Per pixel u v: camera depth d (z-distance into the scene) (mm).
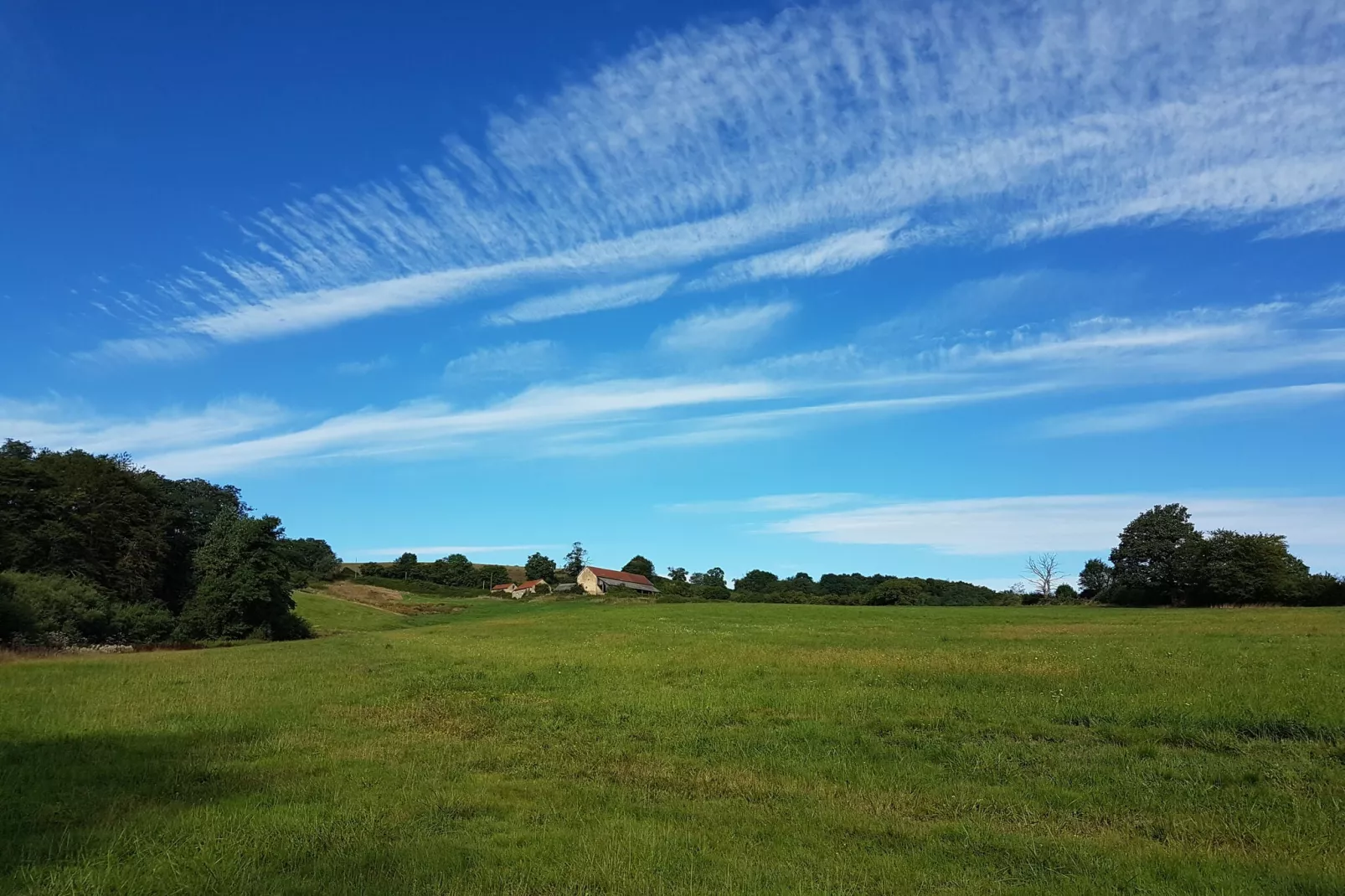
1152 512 104875
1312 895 7141
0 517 60219
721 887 7402
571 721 17141
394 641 45594
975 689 19922
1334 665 22828
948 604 122000
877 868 7977
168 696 20109
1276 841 8859
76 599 54500
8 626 45344
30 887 7211
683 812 10156
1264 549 94375
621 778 12133
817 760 13227
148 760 12750
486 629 55188
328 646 41375
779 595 132000
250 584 67000
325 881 7457
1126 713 15758
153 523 72375
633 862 8062
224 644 64125
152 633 63000
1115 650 29297
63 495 64125
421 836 8938
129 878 7445
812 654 28781
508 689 21859
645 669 25453
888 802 10719
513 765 12992
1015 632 42625
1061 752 13250
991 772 12172
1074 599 125000
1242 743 13359
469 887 7336
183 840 8664
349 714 17797
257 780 11562
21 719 16297
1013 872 7918
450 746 14305
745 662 26406
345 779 11727
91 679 23781
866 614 68250
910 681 21500
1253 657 25672
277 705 18844
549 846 8641
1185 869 7844
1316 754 12602
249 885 7297
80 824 9242
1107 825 9680
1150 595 101438
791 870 7867
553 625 56031
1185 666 22891
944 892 7340
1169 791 10891
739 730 15742
